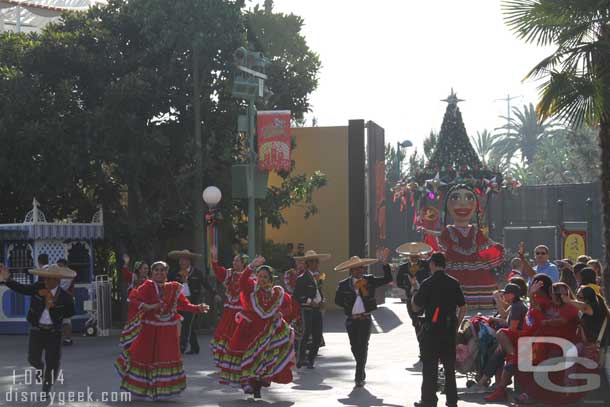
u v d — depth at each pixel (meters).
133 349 11.96
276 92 28.34
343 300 13.48
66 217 27.08
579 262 15.74
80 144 23.94
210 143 25.31
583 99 16.69
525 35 17.94
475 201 23.38
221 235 27.70
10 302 23.48
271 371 12.11
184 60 25.30
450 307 11.09
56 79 24.98
